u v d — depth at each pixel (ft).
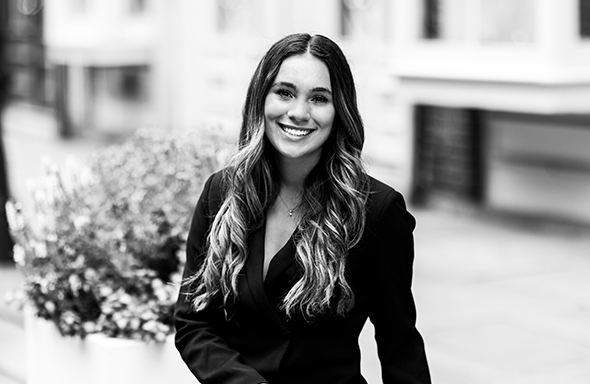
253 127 10.27
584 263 32.40
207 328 10.51
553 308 27.07
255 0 49.37
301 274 10.12
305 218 10.20
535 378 21.27
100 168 17.87
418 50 38.68
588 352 23.15
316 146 10.14
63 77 64.34
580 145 37.17
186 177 17.04
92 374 14.98
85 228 16.11
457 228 38.29
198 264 10.77
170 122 57.93
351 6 44.34
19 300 16.34
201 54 54.85
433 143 42.65
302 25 46.62
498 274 31.04
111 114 65.00
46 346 15.94
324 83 10.09
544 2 33.91
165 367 14.75
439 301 27.91
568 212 38.01
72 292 15.90
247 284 10.16
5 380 20.48
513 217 39.55
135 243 16.46
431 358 22.72
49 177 16.80
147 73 60.70
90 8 60.13
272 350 10.21
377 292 10.39
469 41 36.94
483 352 23.17
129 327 14.97
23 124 69.15
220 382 10.00
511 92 35.42
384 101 43.50
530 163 39.17
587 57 34.40
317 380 10.20
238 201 10.33
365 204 10.18
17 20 70.59
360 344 23.35
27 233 16.55
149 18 59.72
